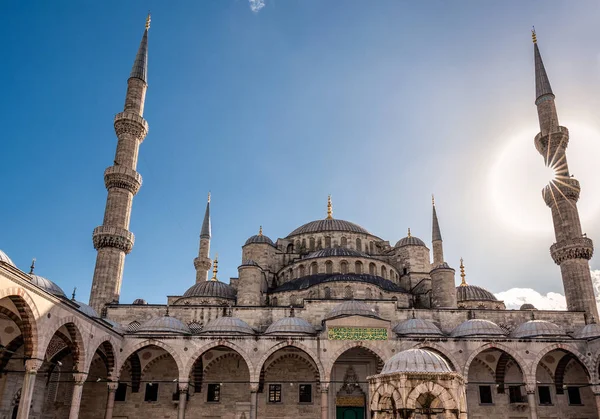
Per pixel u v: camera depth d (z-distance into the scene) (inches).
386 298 2089.1
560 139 2303.2
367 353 1809.8
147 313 1937.7
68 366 1732.3
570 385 1697.8
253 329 1811.0
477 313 1961.1
